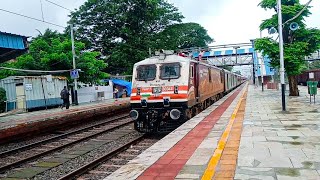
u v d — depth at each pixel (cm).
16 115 2289
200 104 1919
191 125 1318
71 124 2014
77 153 1204
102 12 4612
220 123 1343
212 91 2225
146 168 711
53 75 3266
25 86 2747
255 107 1969
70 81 3438
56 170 992
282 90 1683
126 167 726
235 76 5434
